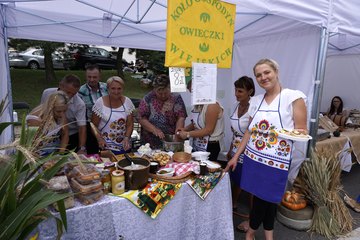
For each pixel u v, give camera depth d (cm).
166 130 291
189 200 192
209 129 245
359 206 332
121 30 407
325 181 275
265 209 219
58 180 149
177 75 177
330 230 271
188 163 207
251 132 216
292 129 196
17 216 108
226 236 216
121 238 164
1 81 267
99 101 269
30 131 132
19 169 121
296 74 312
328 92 595
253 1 198
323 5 239
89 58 1431
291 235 270
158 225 179
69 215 147
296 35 312
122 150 270
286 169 196
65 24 378
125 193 168
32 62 1452
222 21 190
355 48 501
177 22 169
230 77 426
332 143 370
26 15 339
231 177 281
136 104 475
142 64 1638
